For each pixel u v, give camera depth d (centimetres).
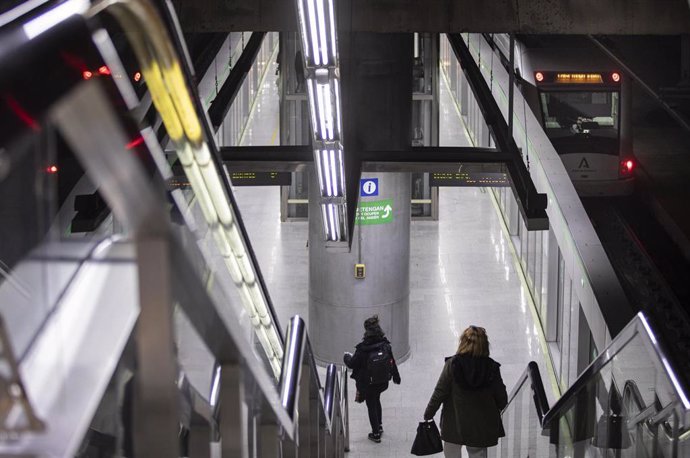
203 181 810
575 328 2539
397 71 2680
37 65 438
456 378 1708
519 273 3612
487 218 4234
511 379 2844
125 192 325
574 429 1405
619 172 3766
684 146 4616
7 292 380
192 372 610
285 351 938
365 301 2944
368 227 2905
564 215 2638
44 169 346
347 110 2528
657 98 3803
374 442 2467
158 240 369
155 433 414
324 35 1483
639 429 1096
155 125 747
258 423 767
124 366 468
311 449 1141
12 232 374
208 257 527
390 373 2439
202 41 3753
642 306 3003
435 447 1864
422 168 2634
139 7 526
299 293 3469
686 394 934
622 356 1151
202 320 507
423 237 4000
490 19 2520
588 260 2388
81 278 403
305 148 2644
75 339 381
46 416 346
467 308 3319
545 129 3769
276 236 3994
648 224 3681
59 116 305
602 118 3772
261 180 2920
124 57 1131
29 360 365
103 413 551
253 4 2488
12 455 326
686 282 3284
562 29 2534
